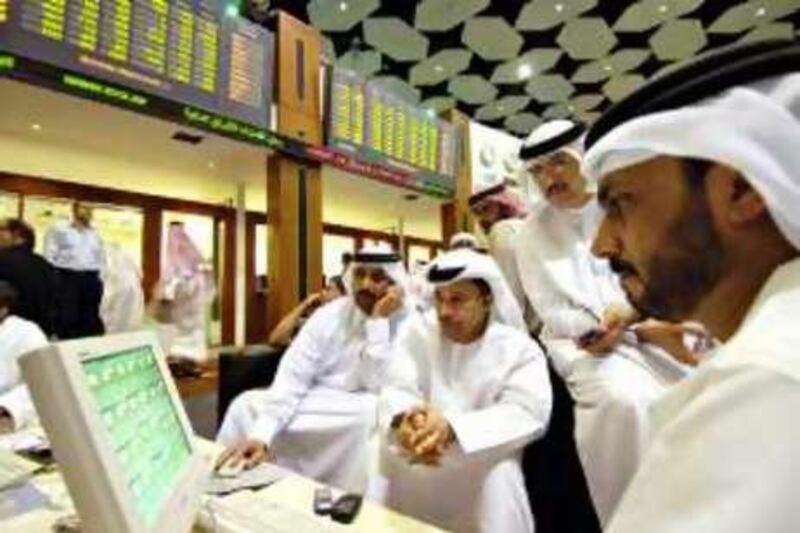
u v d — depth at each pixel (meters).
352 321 2.60
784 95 0.51
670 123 0.50
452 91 6.23
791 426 0.39
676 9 5.00
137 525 0.62
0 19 1.87
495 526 1.60
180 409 0.99
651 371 1.85
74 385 0.61
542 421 1.70
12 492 1.12
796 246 0.48
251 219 4.17
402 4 4.68
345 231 5.16
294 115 2.82
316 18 4.71
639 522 0.42
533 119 7.05
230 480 1.23
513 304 1.92
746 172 0.47
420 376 1.90
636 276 0.55
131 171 3.27
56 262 3.25
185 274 3.56
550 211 2.15
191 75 2.39
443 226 3.94
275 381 2.50
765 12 5.14
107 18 2.12
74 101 2.12
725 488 0.39
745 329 0.47
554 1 4.76
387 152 3.31
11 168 3.21
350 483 2.30
